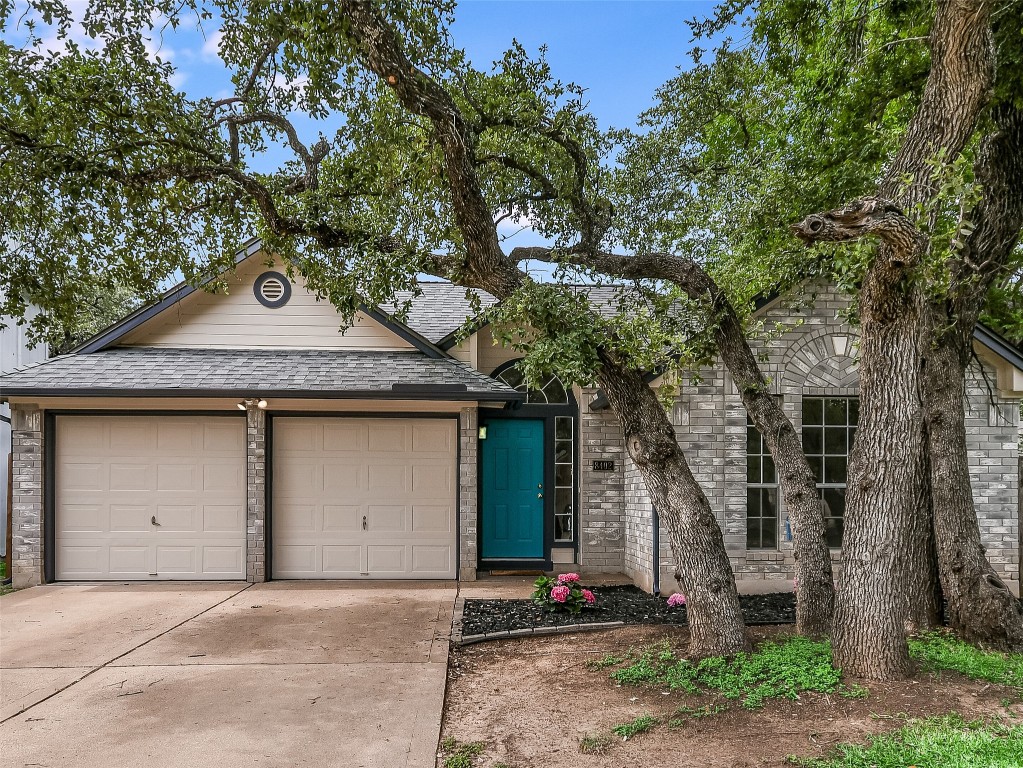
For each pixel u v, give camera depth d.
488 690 5.37
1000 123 6.45
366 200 7.62
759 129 9.61
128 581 9.52
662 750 4.12
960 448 6.28
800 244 7.54
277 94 6.96
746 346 6.39
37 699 5.17
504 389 9.34
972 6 4.64
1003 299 11.55
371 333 10.46
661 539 8.62
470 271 6.41
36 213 6.79
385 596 8.69
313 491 9.84
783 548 8.74
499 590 9.09
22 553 9.30
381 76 5.55
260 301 10.35
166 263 7.68
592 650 6.18
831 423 8.91
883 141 7.94
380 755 4.22
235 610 7.93
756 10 7.96
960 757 3.70
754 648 5.64
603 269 6.61
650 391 6.04
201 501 9.68
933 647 5.57
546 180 7.43
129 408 9.59
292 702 5.09
